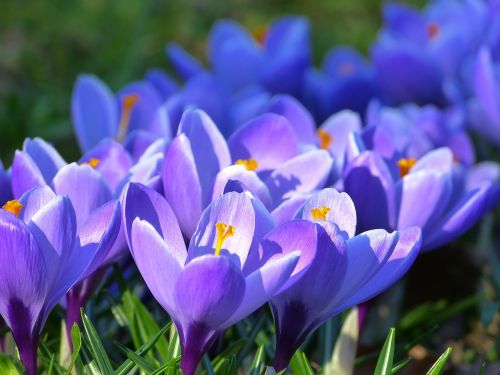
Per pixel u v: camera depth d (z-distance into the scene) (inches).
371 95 35.3
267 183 22.0
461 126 31.4
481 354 28.3
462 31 35.7
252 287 18.9
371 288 20.4
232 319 19.3
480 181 27.7
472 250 31.7
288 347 20.5
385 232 19.7
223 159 21.8
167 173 21.2
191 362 19.7
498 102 31.5
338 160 23.3
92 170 21.0
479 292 29.9
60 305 23.7
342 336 22.7
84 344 22.0
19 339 19.9
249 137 22.5
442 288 31.6
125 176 21.8
